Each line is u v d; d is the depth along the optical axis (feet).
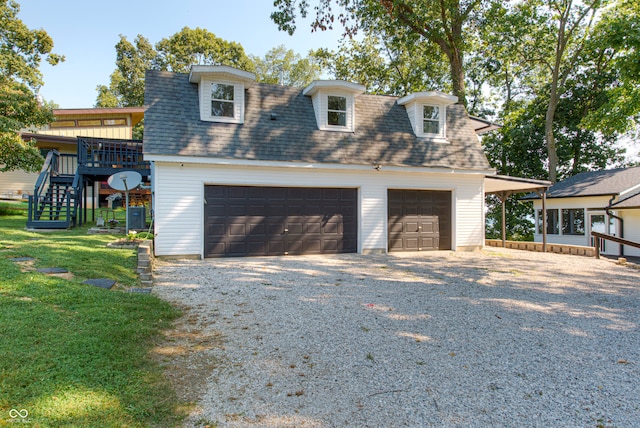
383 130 44.91
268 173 38.45
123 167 47.55
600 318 20.12
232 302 20.89
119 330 14.55
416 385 12.20
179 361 13.16
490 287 26.89
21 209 57.93
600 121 60.18
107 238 37.06
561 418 10.61
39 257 24.89
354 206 42.34
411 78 88.38
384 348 15.12
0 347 11.84
